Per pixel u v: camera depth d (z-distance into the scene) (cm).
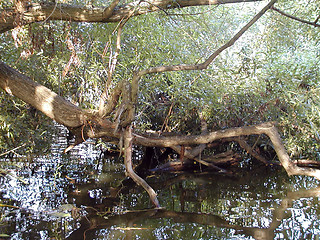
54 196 379
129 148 370
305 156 565
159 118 586
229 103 512
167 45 457
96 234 276
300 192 411
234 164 566
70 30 430
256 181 473
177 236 275
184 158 551
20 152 484
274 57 493
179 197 391
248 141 592
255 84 490
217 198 387
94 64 434
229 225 302
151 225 300
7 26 349
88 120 384
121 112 330
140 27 449
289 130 510
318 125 504
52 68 453
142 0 323
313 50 496
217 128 570
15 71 378
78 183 440
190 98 485
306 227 295
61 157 578
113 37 441
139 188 428
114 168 532
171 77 474
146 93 487
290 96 459
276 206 355
